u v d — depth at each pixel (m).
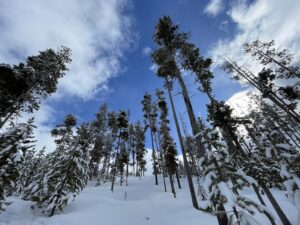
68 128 25.14
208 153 4.75
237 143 12.17
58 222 9.86
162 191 23.58
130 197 21.56
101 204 14.13
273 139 9.79
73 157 13.54
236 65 20.53
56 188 11.99
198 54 17.06
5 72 14.34
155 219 12.12
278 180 11.14
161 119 30.38
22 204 11.55
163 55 13.73
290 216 11.49
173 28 13.61
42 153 29.19
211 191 4.33
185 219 11.38
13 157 8.92
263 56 18.31
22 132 9.47
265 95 18.59
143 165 45.50
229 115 12.87
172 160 23.38
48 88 18.33
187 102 9.51
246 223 3.55
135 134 43.94
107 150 38.00
